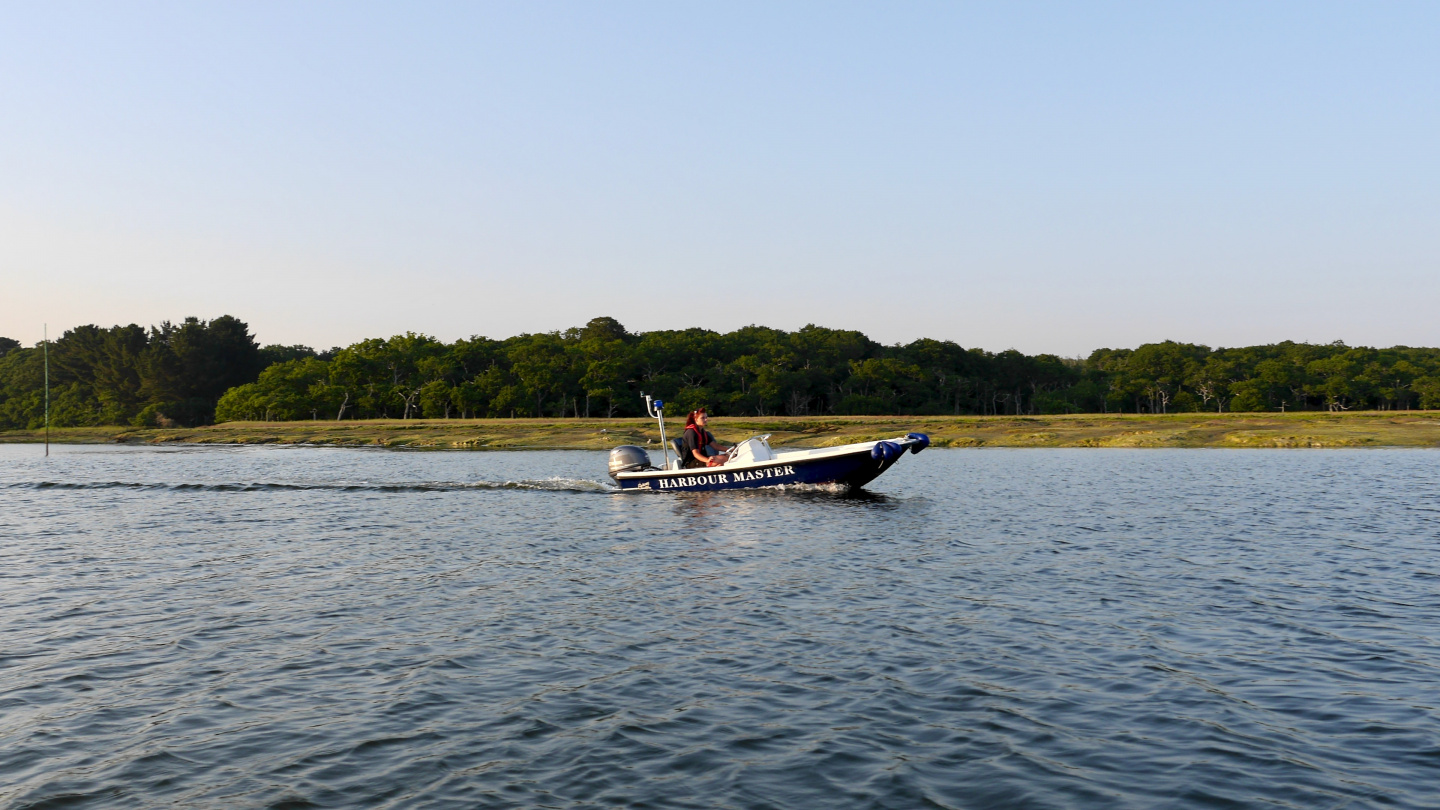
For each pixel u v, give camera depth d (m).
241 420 116.56
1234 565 14.23
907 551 15.81
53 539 18.59
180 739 7.35
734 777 6.53
